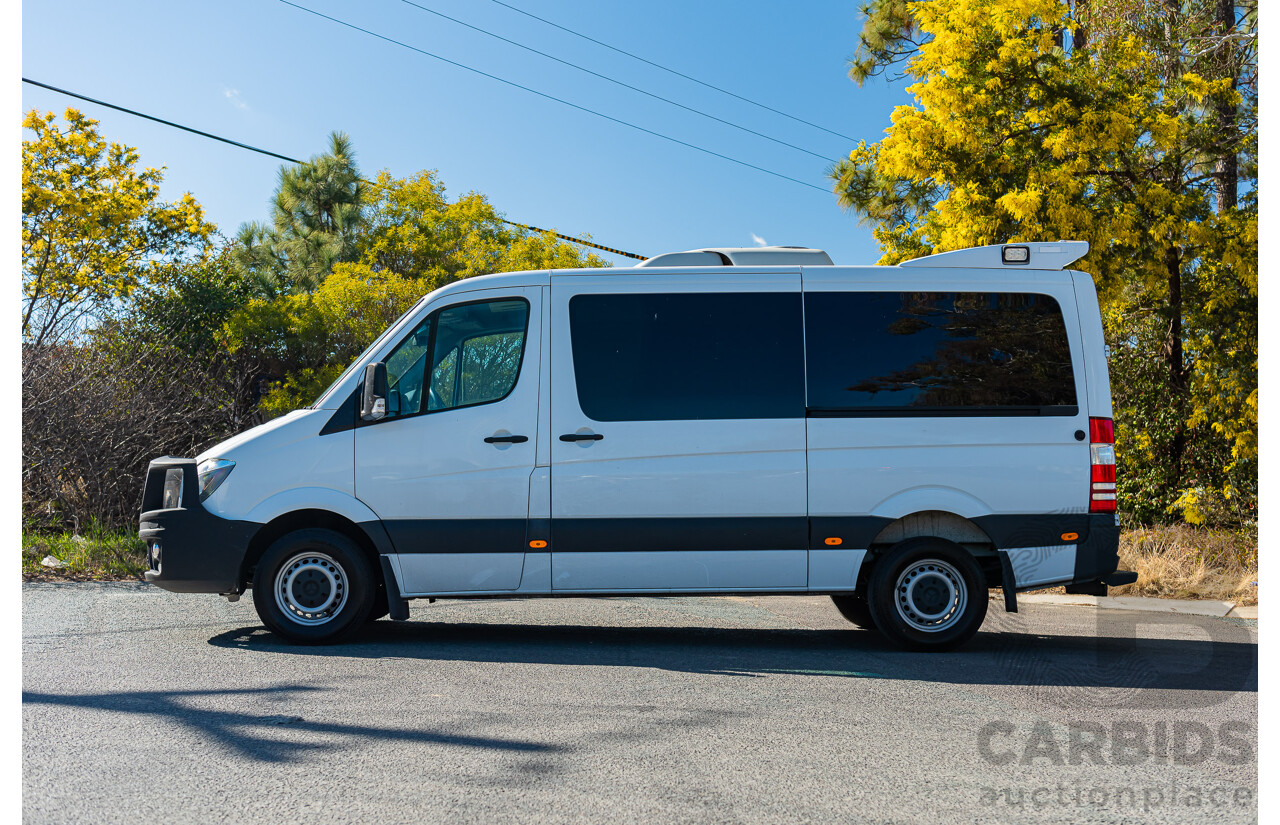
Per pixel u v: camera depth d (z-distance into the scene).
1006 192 13.29
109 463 12.11
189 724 4.65
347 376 7.07
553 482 6.87
